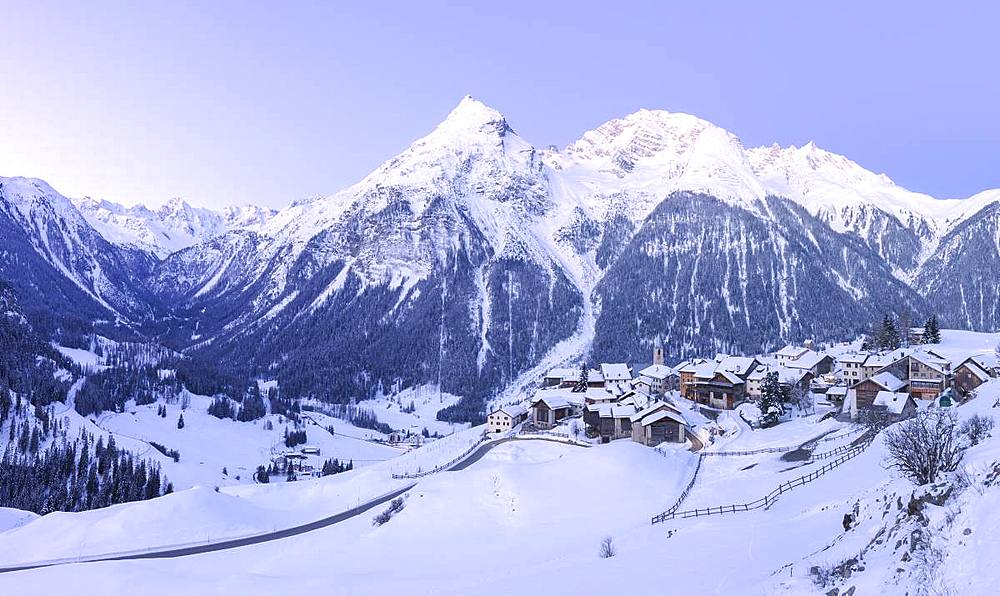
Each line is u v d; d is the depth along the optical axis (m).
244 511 98.25
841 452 80.06
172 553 82.06
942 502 28.56
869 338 192.50
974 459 37.84
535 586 44.12
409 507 85.38
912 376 134.25
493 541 70.06
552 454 120.25
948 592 21.89
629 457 92.56
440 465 123.25
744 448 102.62
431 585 50.94
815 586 28.52
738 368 161.25
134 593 60.53
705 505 70.00
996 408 69.19
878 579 25.75
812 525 45.53
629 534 60.53
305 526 92.56
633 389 168.75
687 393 165.25
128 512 93.19
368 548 73.50
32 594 61.31
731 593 32.72
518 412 163.50
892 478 48.25
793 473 75.25
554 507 80.12
